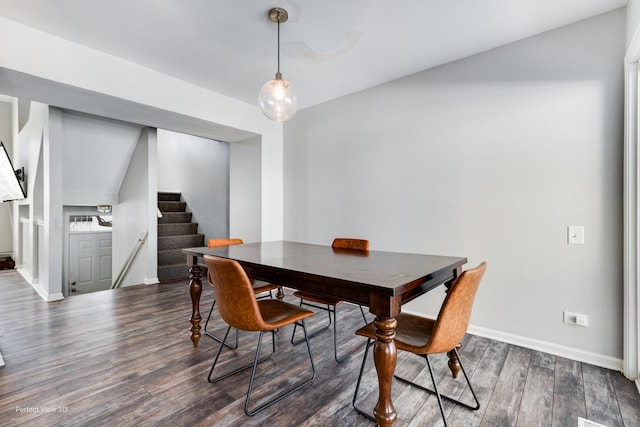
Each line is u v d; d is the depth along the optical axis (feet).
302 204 12.97
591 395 5.63
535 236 7.48
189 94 10.39
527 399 5.53
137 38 7.74
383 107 10.34
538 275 7.46
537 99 7.45
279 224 13.70
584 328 6.90
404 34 7.52
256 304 5.12
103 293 12.44
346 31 7.42
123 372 6.38
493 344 7.78
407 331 5.21
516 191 7.73
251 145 13.55
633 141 6.10
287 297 12.20
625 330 6.27
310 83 10.33
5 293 12.55
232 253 7.17
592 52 6.78
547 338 7.34
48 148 11.40
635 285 6.10
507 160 7.86
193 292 7.56
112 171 15.02
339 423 4.91
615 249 6.56
